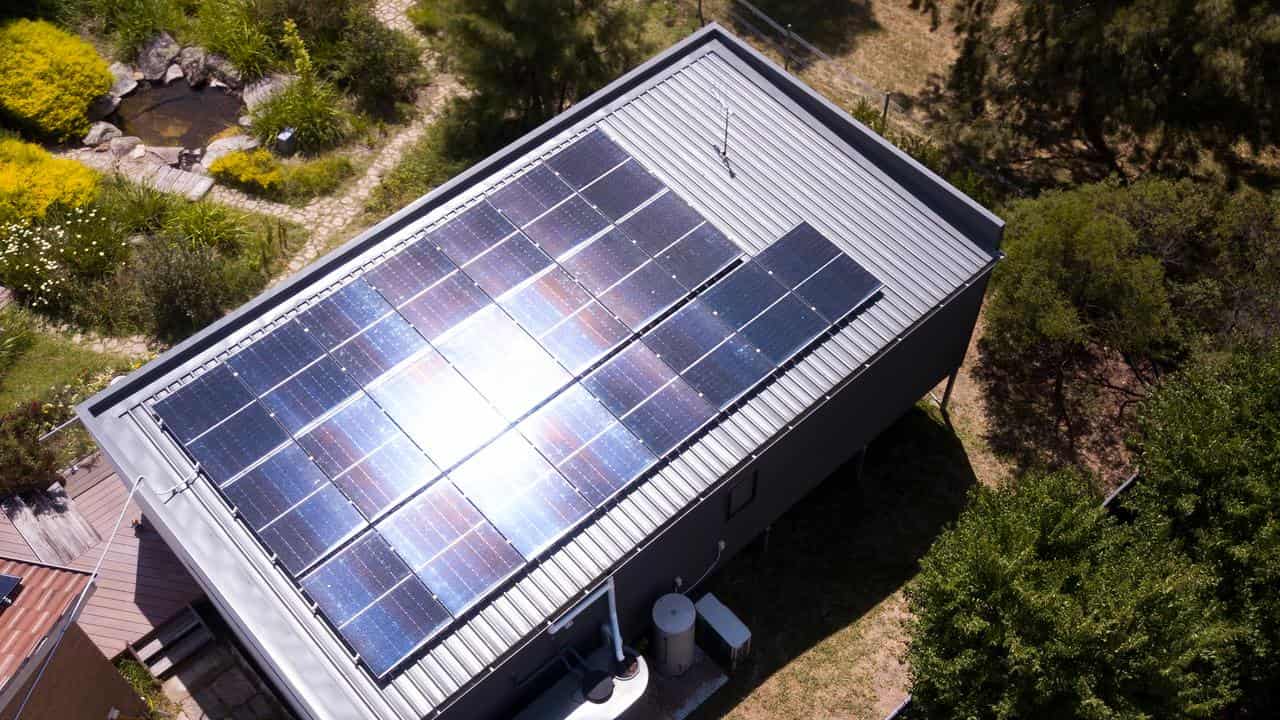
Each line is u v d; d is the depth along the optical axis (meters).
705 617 25.59
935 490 29.28
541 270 25.78
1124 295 29.06
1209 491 23.95
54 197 33.41
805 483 26.73
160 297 31.53
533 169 27.81
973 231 27.02
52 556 26.84
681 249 26.30
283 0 38.72
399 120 37.66
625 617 23.88
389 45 38.28
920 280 26.33
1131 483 28.45
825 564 27.83
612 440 23.19
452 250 26.08
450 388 23.78
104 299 32.06
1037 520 22.88
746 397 24.31
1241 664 23.38
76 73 36.81
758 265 26.12
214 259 32.41
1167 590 21.44
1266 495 23.02
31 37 37.16
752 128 28.88
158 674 25.61
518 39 34.28
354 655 20.72
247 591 21.36
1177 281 31.36
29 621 21.16
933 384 29.11
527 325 24.80
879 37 41.28
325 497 22.25
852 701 25.58
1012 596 21.94
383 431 23.14
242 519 22.19
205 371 24.23
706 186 27.78
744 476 23.91
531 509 22.25
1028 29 34.06
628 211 26.97
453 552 21.62
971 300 27.17
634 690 22.48
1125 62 32.28
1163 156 36.06
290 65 38.38
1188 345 29.56
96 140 36.22
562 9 34.53
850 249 26.75
